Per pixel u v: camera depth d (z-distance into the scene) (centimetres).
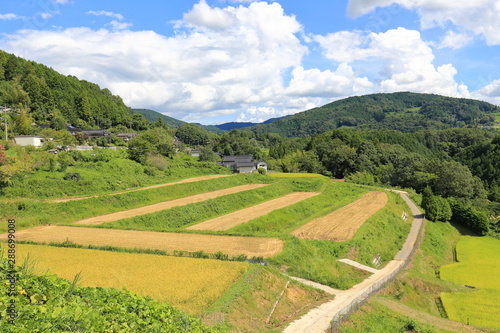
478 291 2989
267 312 1869
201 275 2114
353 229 4141
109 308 1137
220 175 7969
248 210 4978
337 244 3544
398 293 2791
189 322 1277
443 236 5184
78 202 4088
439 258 4138
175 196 5331
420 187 8244
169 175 7056
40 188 4369
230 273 2166
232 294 1858
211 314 1606
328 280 2586
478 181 7931
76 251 2586
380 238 4172
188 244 2934
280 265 2614
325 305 2097
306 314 1925
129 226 3628
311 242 3506
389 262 3538
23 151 5172
